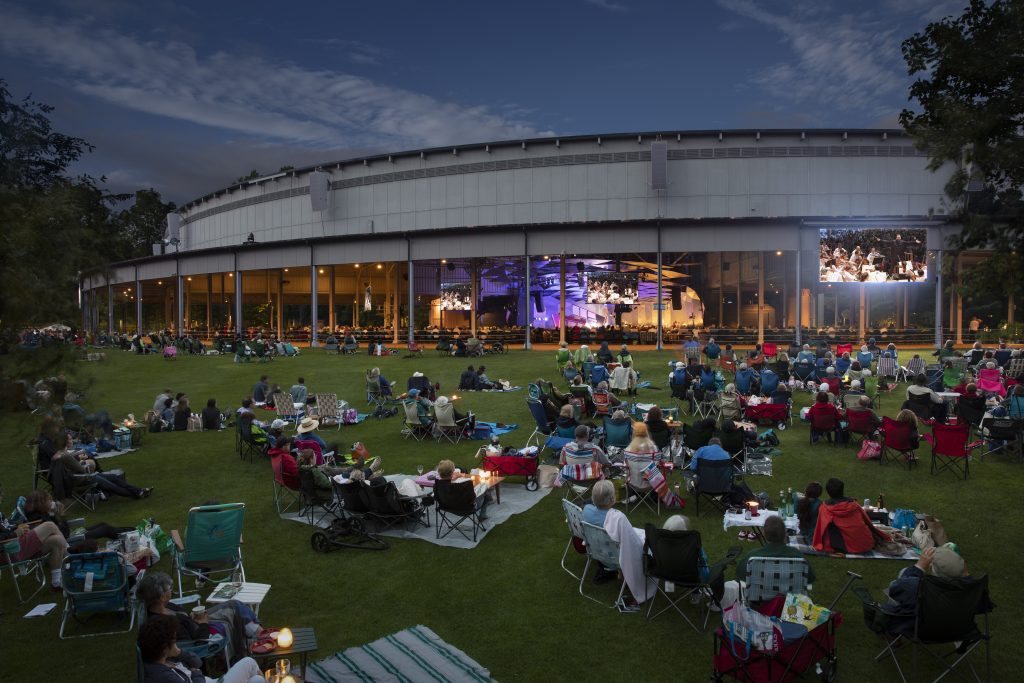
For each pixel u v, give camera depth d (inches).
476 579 315.3
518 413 733.3
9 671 241.9
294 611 285.4
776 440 557.6
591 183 1753.2
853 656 243.1
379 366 1183.6
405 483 396.8
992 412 550.9
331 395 700.7
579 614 278.5
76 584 269.6
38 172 257.8
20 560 311.3
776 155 1669.5
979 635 222.4
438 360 1250.0
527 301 1508.4
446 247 1568.7
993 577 307.1
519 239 1513.3
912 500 414.6
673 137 1702.8
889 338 1590.8
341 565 334.3
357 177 2007.9
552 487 460.8
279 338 1866.4
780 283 1939.0
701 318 1883.6
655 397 796.0
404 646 252.1
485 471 445.7
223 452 594.9
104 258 253.0
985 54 311.9
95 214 275.7
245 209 2317.9
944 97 328.2
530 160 1798.7
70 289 244.7
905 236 1379.2
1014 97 303.7
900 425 477.4
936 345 1386.6
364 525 381.7
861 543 321.4
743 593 246.1
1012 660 237.1
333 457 489.7
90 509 433.7
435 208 1892.2
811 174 1662.2
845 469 483.8
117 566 273.4
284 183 2178.9
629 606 282.5
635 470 398.6
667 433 490.0
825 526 323.9
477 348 1305.4
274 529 389.4
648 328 1708.9
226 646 219.3
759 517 357.4
